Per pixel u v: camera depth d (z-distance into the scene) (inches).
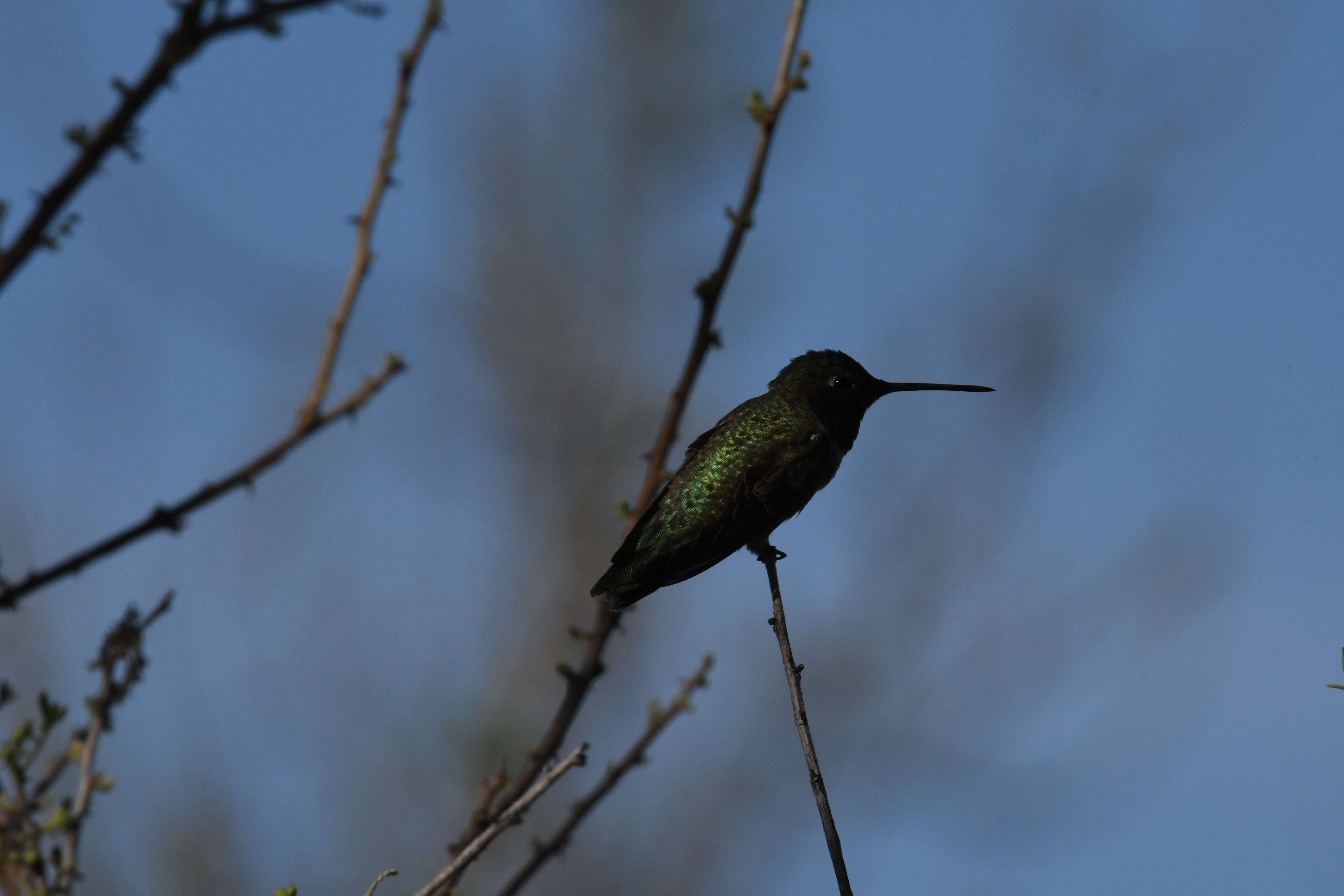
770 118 330.0
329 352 227.0
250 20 156.2
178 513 200.5
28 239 157.5
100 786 217.8
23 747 217.0
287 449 213.9
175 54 154.7
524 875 319.6
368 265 238.5
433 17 258.1
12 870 205.5
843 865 247.6
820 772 262.1
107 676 227.3
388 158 244.8
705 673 343.6
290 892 222.7
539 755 314.3
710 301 330.6
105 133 157.6
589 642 328.5
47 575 189.9
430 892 240.2
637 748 336.5
